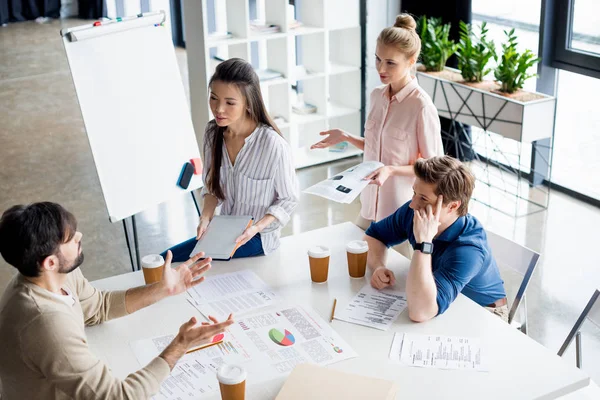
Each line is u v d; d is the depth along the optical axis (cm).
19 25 998
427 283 210
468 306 222
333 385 178
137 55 338
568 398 218
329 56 557
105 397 168
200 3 446
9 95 713
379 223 260
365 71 536
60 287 179
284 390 176
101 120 322
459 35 523
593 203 455
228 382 170
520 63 432
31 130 614
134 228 341
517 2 470
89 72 318
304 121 520
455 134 509
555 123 472
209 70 465
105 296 213
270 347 201
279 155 258
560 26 444
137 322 215
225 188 271
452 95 461
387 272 234
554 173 484
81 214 458
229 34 475
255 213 270
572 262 385
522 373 189
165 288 213
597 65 428
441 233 231
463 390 183
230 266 249
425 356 196
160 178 347
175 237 432
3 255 167
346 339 205
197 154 364
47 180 510
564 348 245
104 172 324
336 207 466
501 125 435
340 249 261
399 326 211
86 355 169
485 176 504
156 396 182
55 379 166
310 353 198
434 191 220
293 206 265
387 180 306
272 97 526
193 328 180
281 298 227
